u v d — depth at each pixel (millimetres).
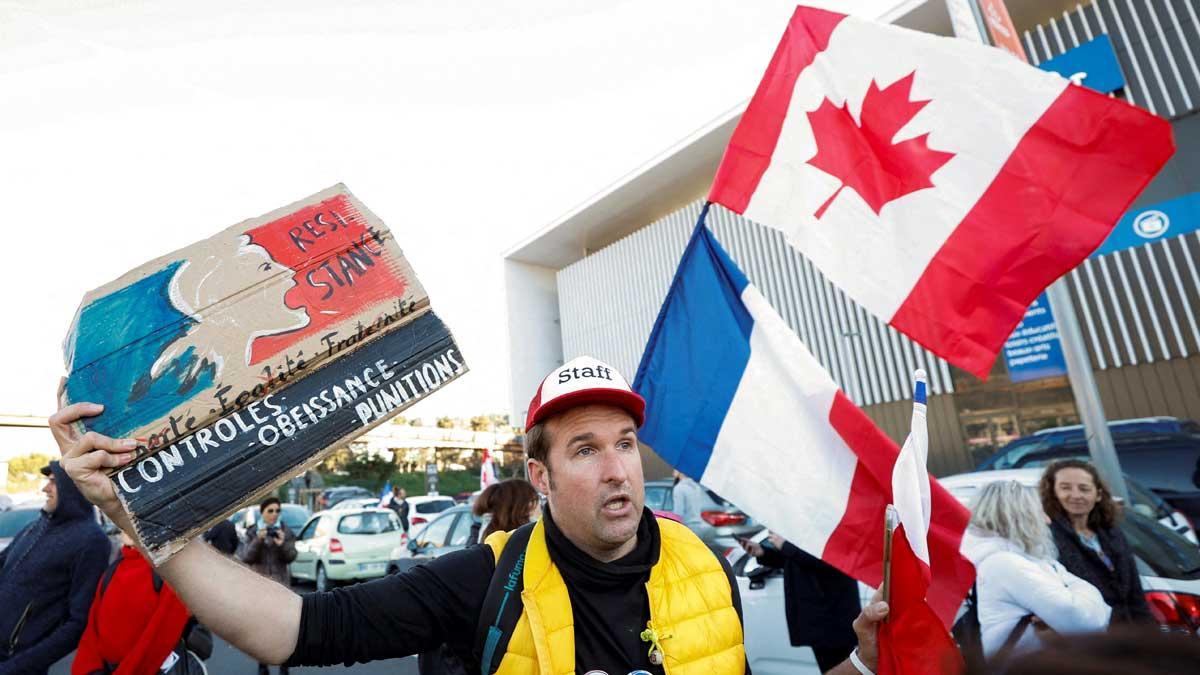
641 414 1396
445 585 1322
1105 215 2285
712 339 2756
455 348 1229
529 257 32125
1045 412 13336
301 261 1173
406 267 1241
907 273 2568
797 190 2824
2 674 2473
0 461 27984
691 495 6625
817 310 18000
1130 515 3461
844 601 3248
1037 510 2406
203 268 1119
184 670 2926
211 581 1068
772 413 2551
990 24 4289
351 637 1182
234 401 1049
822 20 2900
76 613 2602
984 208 2469
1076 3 13758
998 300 2400
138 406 1003
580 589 1303
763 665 3818
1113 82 12961
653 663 1248
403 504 15094
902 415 15859
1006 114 2471
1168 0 12617
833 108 2824
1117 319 12398
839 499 2359
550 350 32625
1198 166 11969
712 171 23859
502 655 1226
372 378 1150
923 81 2646
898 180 2648
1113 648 543
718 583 1394
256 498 1032
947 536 2156
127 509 957
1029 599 2225
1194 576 3016
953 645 682
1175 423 5770
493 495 3541
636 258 25141
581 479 1303
